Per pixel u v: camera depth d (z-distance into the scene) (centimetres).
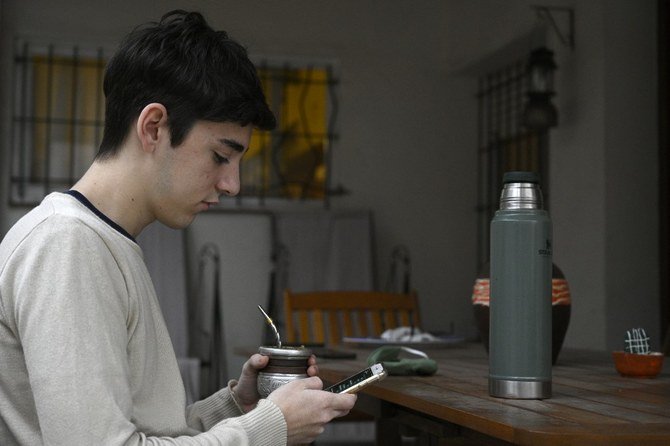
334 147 589
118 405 109
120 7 558
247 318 559
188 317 529
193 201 125
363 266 560
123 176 123
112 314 113
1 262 115
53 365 107
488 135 599
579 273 467
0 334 115
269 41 577
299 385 126
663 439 101
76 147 557
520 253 136
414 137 598
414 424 155
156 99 122
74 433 105
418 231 595
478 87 607
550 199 495
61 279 110
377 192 592
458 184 602
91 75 560
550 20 469
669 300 446
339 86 591
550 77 466
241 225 564
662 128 451
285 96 587
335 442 526
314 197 586
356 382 131
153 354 123
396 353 184
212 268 556
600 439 100
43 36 551
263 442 118
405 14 600
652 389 153
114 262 117
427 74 602
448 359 226
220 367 548
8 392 116
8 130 543
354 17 592
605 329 444
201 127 122
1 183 541
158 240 532
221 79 122
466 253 600
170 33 124
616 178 449
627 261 448
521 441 104
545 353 135
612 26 451
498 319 137
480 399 135
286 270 557
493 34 541
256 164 580
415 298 360
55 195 120
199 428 152
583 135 465
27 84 552
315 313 345
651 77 453
